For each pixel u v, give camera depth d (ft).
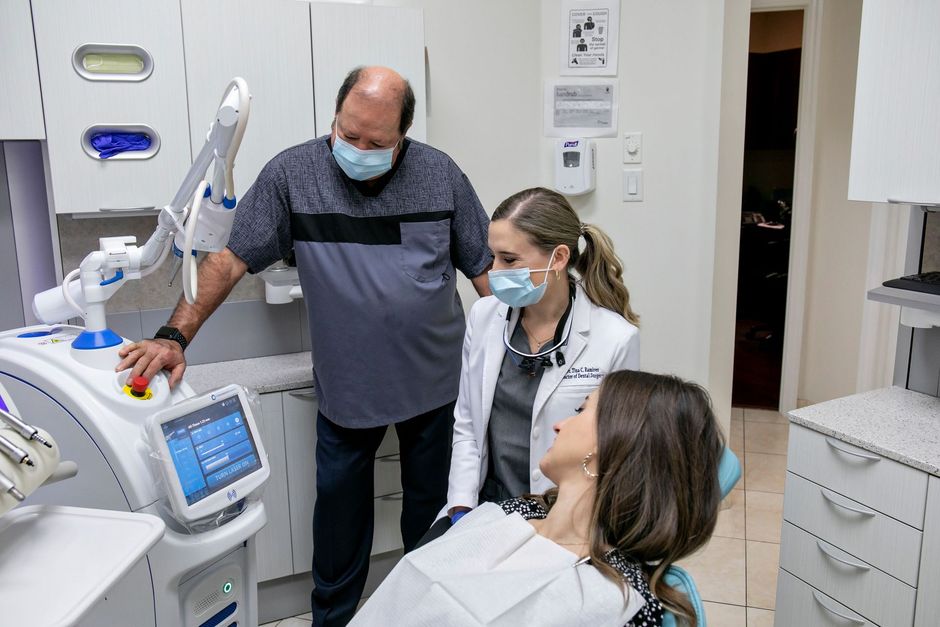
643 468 3.35
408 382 7.08
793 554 6.85
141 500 4.53
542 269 5.11
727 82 9.69
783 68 18.28
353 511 7.48
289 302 8.70
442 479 7.64
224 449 4.84
